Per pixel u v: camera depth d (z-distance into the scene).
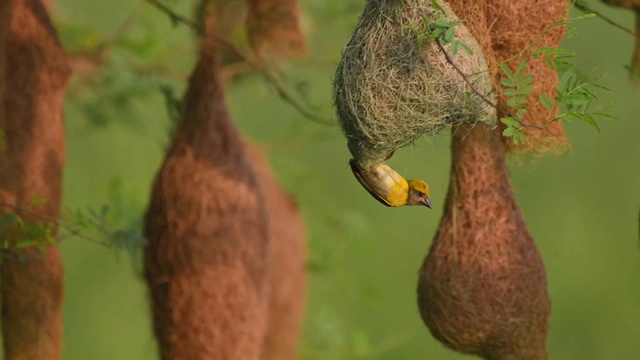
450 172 11.02
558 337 20.11
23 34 12.06
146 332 20.59
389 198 10.46
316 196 17.45
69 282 20.66
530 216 20.55
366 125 9.64
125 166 20.03
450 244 11.02
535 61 10.08
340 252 17.02
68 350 20.38
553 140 10.34
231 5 14.13
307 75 16.52
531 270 11.02
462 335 11.09
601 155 20.50
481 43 9.86
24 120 12.05
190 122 12.24
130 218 14.86
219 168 12.16
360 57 9.63
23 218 11.99
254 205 12.26
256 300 12.21
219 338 12.06
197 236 12.07
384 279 20.50
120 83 15.86
